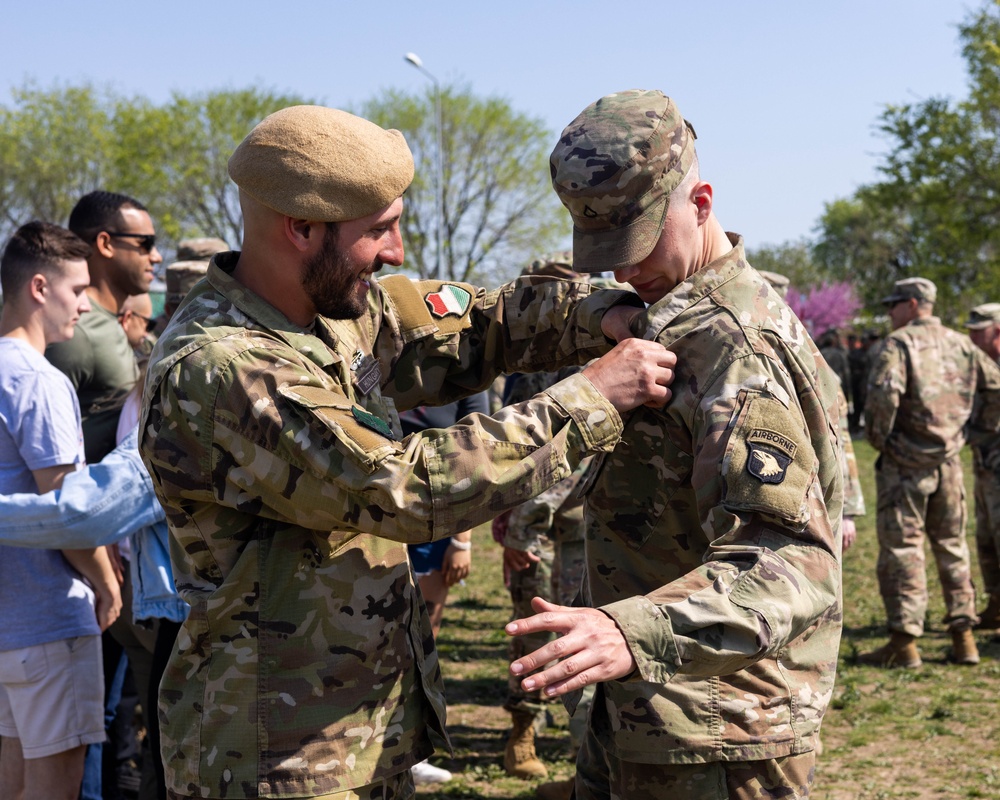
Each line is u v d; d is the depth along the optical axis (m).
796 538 1.92
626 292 2.33
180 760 2.03
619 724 2.11
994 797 4.12
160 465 1.99
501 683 5.73
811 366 2.09
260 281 2.07
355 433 1.88
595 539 2.30
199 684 2.04
